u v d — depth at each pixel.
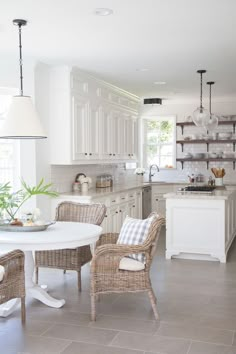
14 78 4.92
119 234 3.90
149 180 8.56
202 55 4.81
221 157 8.05
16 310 3.61
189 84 6.64
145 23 3.68
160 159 8.75
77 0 3.14
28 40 4.18
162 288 4.21
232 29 3.86
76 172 6.14
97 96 6.07
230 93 7.54
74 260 4.10
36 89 5.05
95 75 5.87
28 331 3.18
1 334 3.12
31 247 3.26
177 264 5.18
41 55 4.78
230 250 5.86
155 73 5.79
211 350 2.85
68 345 2.94
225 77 6.10
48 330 3.19
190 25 3.74
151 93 7.49
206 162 8.36
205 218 5.30
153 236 3.39
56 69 5.30
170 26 3.76
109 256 3.38
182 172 8.51
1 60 4.85
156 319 3.40
